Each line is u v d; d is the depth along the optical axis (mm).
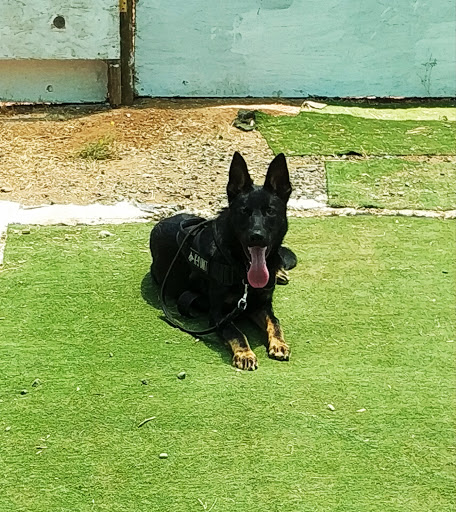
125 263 5934
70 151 8445
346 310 5305
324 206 7145
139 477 3621
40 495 3498
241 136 8992
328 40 10195
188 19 9867
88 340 4820
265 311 5023
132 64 9883
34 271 5750
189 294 5148
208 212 6934
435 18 10250
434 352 4781
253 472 3662
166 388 4316
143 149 8547
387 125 9445
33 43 9414
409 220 6891
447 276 5848
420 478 3650
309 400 4223
